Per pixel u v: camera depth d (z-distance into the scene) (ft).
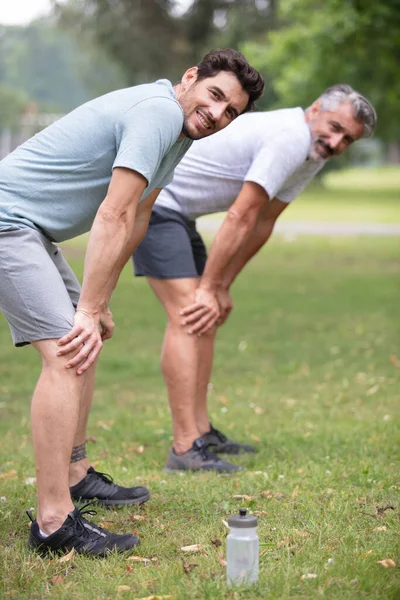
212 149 17.34
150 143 12.14
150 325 36.91
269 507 14.24
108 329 13.73
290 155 16.84
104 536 12.57
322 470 16.47
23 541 12.97
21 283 12.21
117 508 14.66
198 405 18.66
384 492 14.98
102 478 14.96
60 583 11.37
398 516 13.73
